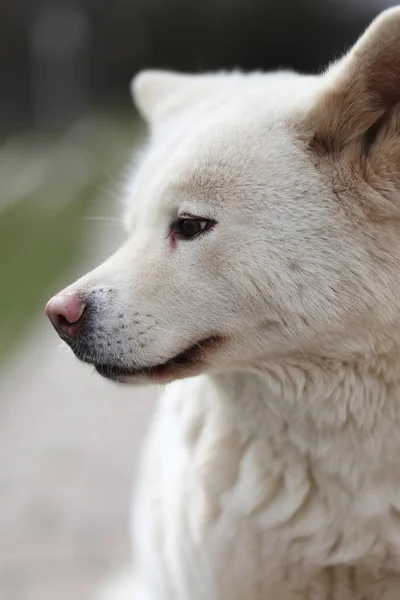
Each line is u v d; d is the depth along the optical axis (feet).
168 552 4.05
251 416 3.89
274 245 3.73
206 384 3.98
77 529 5.44
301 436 3.84
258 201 3.75
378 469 3.80
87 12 45.55
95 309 3.79
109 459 6.33
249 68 42.70
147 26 46.21
